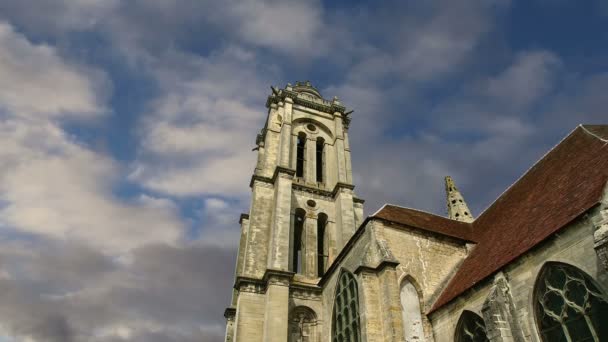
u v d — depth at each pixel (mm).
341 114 54344
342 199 41688
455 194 48156
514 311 17672
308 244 38844
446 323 21828
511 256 18891
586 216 15375
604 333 13875
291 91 53406
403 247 26281
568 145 26062
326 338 29938
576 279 15484
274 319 29516
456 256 27312
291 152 47656
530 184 27500
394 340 20875
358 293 25344
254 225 38156
